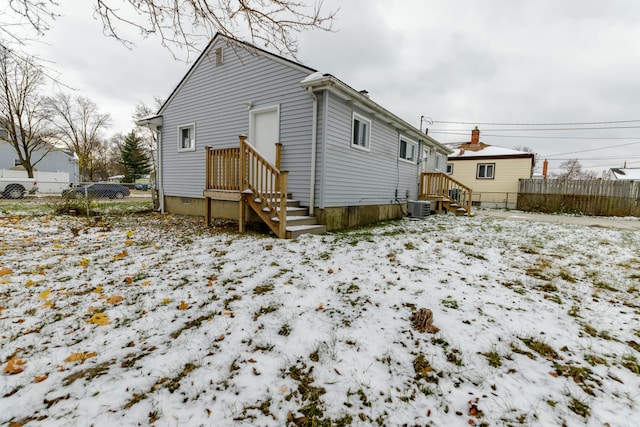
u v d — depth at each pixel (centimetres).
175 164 998
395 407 156
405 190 1134
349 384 173
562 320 254
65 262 400
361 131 820
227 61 822
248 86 778
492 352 205
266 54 729
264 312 264
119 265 392
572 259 468
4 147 2441
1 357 195
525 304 286
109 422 143
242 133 798
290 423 146
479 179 1967
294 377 179
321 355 201
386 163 968
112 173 5241
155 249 478
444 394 166
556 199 1625
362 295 302
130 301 284
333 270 378
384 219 981
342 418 149
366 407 156
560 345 215
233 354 202
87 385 169
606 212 1494
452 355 202
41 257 422
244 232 627
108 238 568
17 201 1312
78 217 847
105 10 288
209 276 353
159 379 175
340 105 698
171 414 149
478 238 632
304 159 681
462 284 337
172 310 267
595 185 1541
